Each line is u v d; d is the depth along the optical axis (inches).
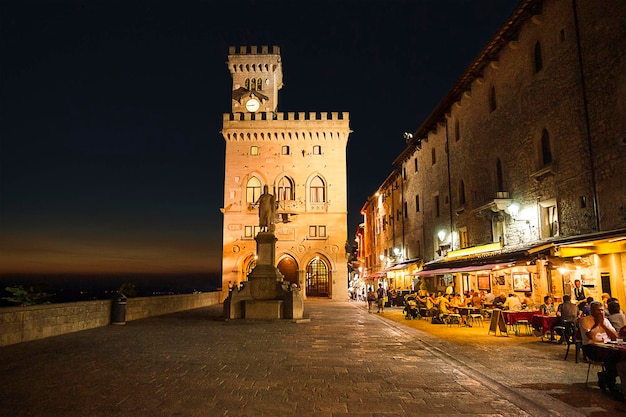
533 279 826.8
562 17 752.3
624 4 606.5
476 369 420.2
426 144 1521.9
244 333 728.3
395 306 1546.5
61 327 707.4
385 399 324.8
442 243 1339.8
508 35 915.4
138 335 693.3
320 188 2044.8
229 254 1971.0
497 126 995.3
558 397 322.7
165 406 305.7
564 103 743.1
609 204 633.0
